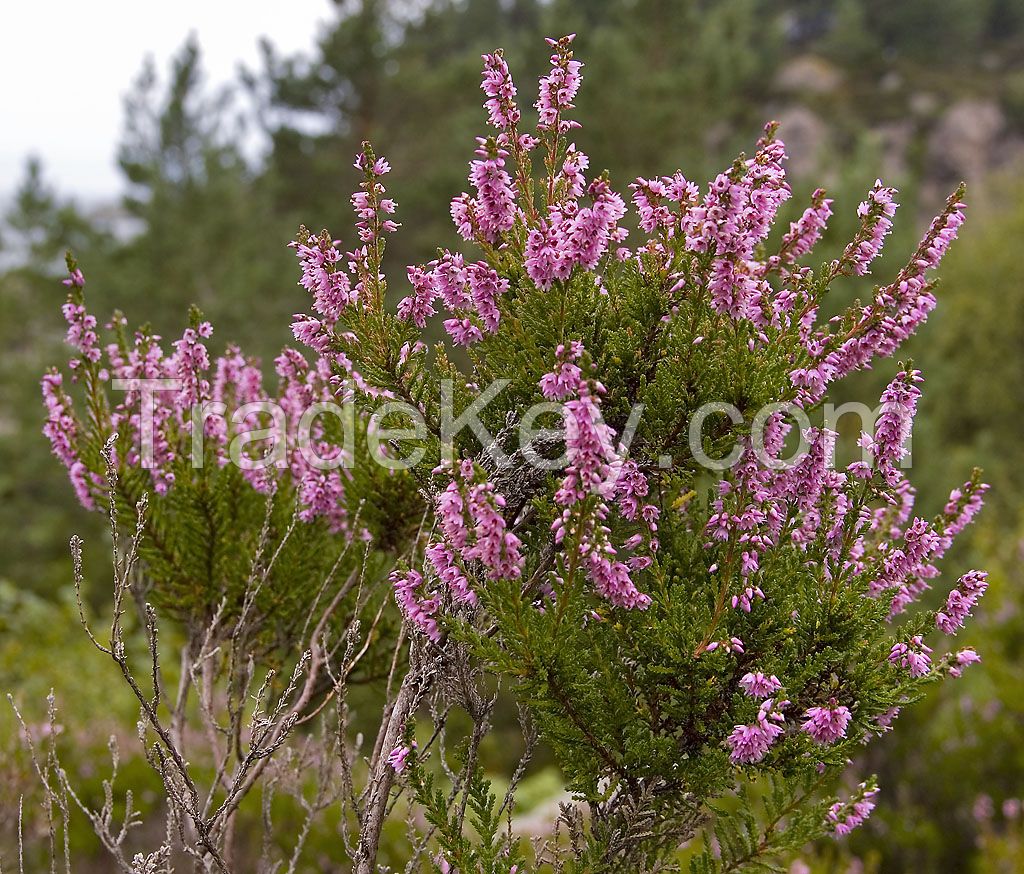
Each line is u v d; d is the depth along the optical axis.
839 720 2.47
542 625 2.49
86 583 15.98
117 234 19.92
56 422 3.59
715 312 2.74
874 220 2.78
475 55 18.69
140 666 9.19
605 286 3.07
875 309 2.73
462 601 2.71
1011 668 7.57
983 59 56.88
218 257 18.03
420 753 2.87
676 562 2.79
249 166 19.36
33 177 20.70
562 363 2.45
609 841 2.65
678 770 2.59
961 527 2.82
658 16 17.66
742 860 2.52
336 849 5.41
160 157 19.38
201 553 3.66
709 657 2.51
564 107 2.80
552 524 2.42
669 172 14.81
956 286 22.62
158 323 17.38
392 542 3.85
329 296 2.78
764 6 59.22
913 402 2.71
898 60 55.72
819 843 6.77
